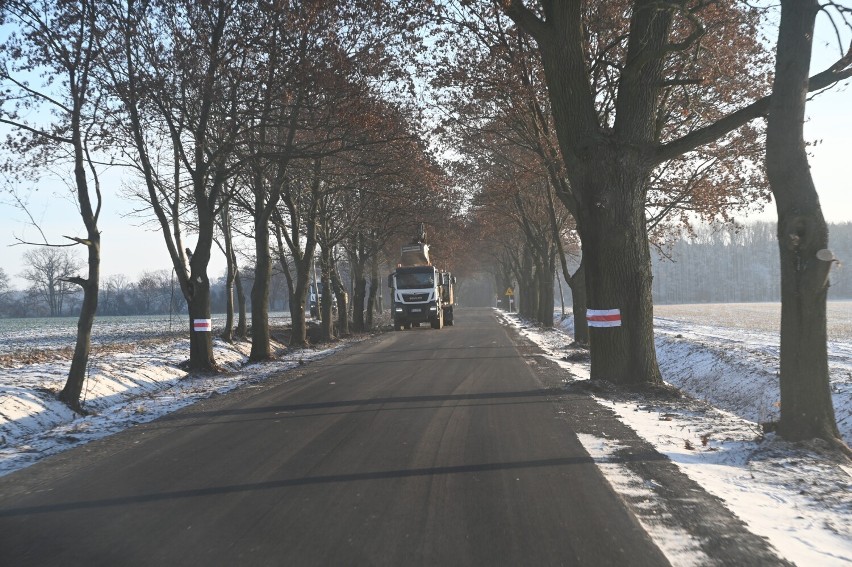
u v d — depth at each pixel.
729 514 5.59
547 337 32.84
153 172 19.98
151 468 7.54
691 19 12.06
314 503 5.96
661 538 5.00
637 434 9.01
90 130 15.10
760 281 147.75
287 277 35.09
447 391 13.57
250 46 17.55
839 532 5.25
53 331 47.88
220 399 13.53
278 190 23.64
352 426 9.83
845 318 49.34
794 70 8.33
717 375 19.89
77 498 6.36
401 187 29.25
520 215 40.34
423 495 6.16
